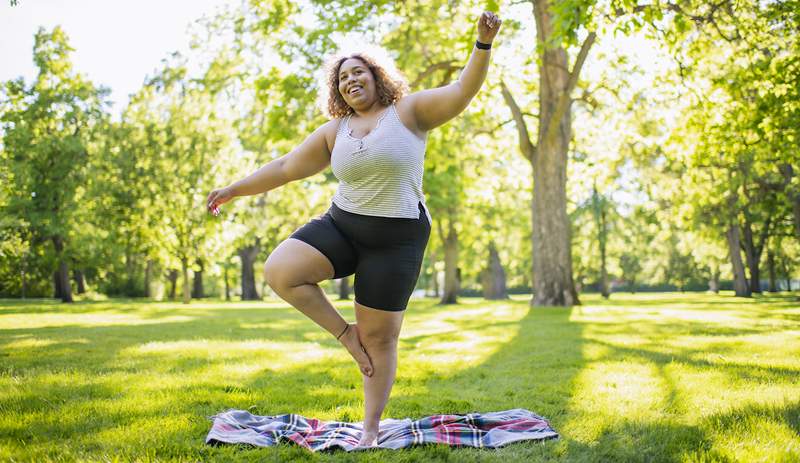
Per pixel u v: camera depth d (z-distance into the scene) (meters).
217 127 27.11
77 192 28.94
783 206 24.02
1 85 28.23
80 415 3.80
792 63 10.67
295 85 14.47
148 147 27.25
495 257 38.06
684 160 14.34
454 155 19.42
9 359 6.49
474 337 9.17
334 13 14.27
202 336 9.55
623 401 4.32
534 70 18.16
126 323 12.97
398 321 3.41
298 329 11.29
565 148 17.16
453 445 3.27
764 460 2.85
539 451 3.14
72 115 28.97
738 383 4.80
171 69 16.48
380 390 3.42
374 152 3.18
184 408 4.06
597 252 43.00
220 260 32.75
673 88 13.25
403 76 3.46
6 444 3.16
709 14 11.56
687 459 2.92
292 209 30.38
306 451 3.13
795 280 59.91
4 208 26.33
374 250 3.29
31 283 41.81
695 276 53.84
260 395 4.59
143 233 27.80
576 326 10.62
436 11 14.51
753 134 12.54
